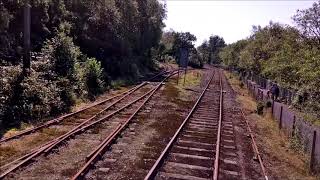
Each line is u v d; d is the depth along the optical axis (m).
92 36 35.16
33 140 12.76
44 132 13.97
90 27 34.91
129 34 46.09
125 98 25.61
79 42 33.56
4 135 13.21
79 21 33.03
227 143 14.62
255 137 16.28
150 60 65.06
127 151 12.34
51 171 9.91
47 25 28.75
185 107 24.02
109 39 37.97
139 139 14.12
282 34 35.06
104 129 15.26
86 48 34.41
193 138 14.97
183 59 40.44
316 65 19.16
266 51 38.59
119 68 38.78
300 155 14.24
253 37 49.56
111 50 39.56
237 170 11.33
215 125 18.16
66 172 9.89
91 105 20.86
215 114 21.89
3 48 21.22
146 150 12.63
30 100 16.70
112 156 11.64
